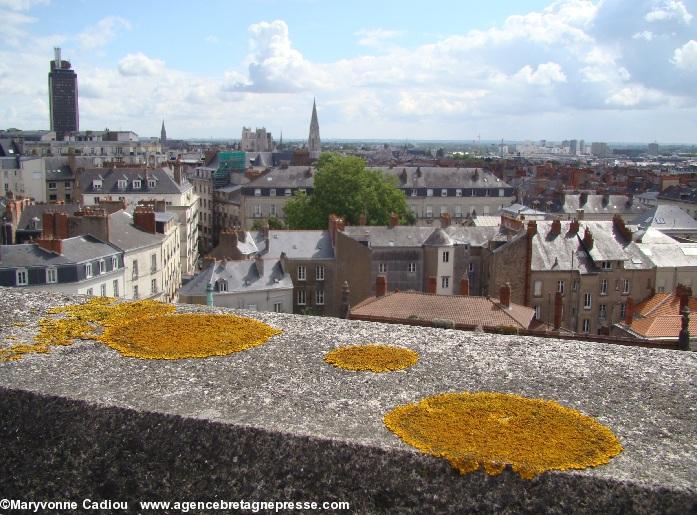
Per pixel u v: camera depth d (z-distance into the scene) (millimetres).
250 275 58031
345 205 83812
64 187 117438
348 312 38469
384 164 190125
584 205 107750
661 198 120438
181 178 105938
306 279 64562
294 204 88250
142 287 60438
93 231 55625
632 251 62031
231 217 118938
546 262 59562
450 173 121125
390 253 65938
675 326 43188
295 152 136000
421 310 37375
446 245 65750
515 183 149750
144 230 64500
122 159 146750
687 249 63438
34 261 48094
